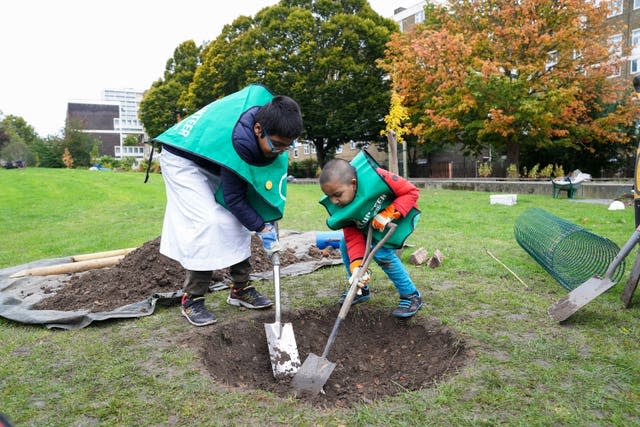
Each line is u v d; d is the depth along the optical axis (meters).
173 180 3.45
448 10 21.47
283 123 3.02
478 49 18.94
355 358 3.43
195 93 31.94
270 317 3.75
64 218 12.15
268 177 3.34
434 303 3.88
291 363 3.08
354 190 3.25
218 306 4.04
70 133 48.84
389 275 3.57
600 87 19.09
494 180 19.52
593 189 13.90
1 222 11.52
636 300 3.87
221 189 3.41
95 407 2.43
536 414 2.25
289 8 28.66
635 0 25.16
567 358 2.82
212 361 3.09
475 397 2.40
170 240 3.48
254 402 2.42
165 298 4.02
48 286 4.85
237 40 29.64
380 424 2.20
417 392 2.47
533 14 17.47
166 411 2.37
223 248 3.46
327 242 5.34
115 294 4.25
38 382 2.72
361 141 31.05
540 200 12.80
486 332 3.22
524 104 16.83
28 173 25.66
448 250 5.96
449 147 30.48
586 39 18.00
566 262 4.97
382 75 28.30
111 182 21.14
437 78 18.62
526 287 4.32
